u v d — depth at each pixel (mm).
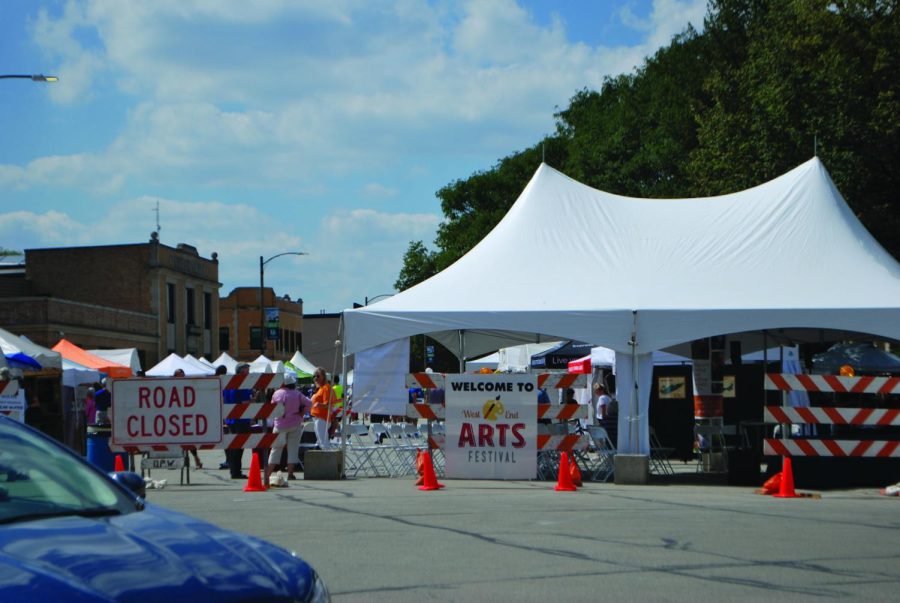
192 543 4301
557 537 10414
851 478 16344
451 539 10242
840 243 18328
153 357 63906
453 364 73938
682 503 13727
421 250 71250
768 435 18578
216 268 74188
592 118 51906
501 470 17078
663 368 22547
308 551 9484
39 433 5500
